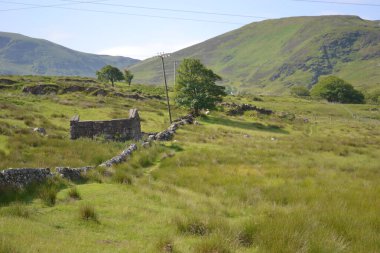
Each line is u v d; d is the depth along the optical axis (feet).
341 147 119.75
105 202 41.98
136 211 39.55
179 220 35.04
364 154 112.37
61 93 238.68
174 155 88.58
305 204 45.57
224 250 27.37
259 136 152.25
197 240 31.07
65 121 136.67
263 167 77.87
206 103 202.39
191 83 205.05
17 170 43.16
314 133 195.11
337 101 538.06
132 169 65.87
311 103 429.79
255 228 32.01
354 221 35.19
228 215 42.14
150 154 84.94
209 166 75.56
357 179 68.08
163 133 120.57
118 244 29.58
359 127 237.66
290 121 238.89
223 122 195.11
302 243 28.09
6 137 85.10
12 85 251.19
